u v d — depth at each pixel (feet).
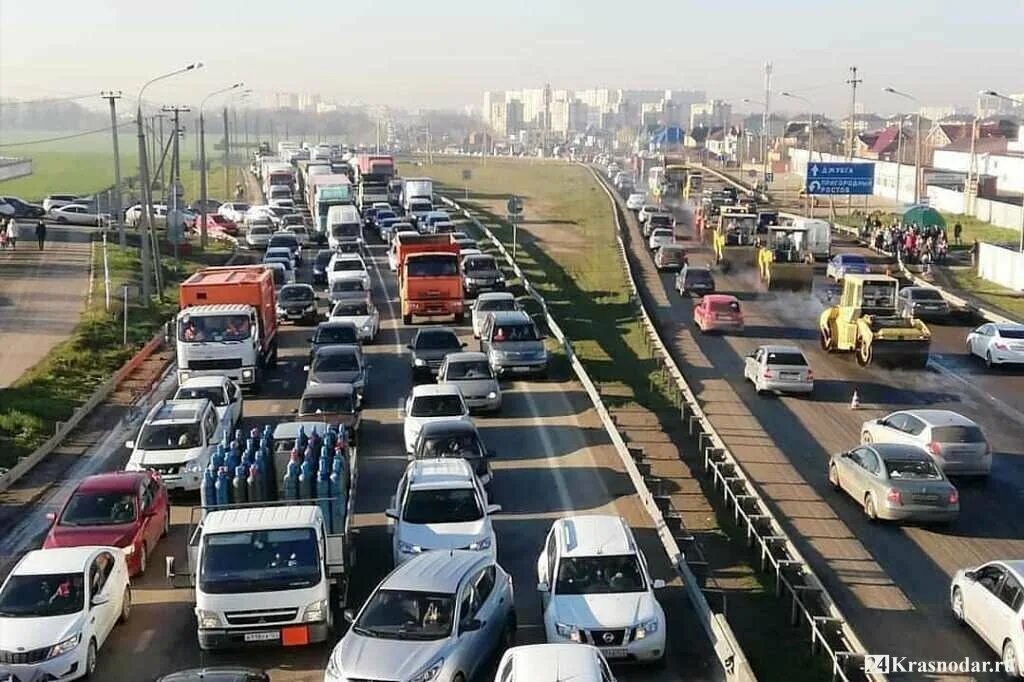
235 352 134.21
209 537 67.77
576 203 426.51
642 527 88.38
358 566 81.00
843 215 366.02
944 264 261.65
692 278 214.69
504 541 85.66
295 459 75.20
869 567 80.23
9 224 255.29
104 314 184.03
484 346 148.87
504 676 52.13
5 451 111.86
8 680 61.21
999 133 510.58
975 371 151.53
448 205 396.37
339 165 428.97
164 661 66.28
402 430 119.75
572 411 126.82
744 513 85.76
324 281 230.48
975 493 98.02
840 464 96.48
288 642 65.77
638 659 62.54
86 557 67.97
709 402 131.44
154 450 98.27
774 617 71.56
